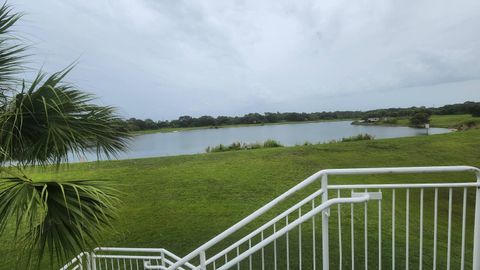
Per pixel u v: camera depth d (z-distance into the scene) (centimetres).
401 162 1405
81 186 262
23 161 283
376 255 558
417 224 714
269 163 1441
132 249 424
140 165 1491
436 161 1398
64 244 250
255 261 543
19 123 262
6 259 570
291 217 757
